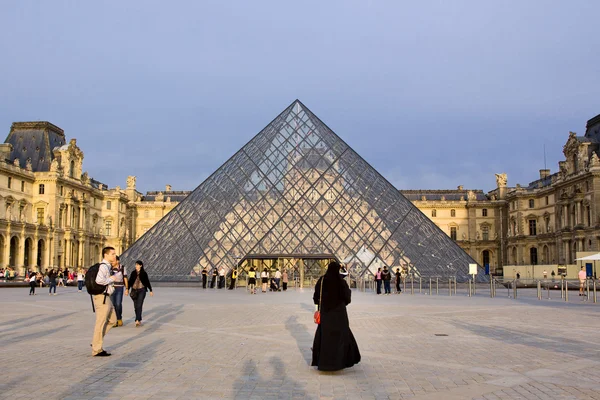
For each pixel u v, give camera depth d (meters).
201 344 20.52
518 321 28.55
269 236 64.19
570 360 17.22
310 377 14.94
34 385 13.77
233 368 16.06
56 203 135.25
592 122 134.75
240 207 67.19
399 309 35.78
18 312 33.69
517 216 160.38
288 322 27.81
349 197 67.06
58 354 18.28
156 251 66.25
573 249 130.25
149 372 15.45
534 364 16.61
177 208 69.44
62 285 89.50
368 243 63.16
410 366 16.39
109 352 18.66
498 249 178.75
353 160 71.69
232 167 72.38
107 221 165.62
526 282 87.56
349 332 15.88
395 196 68.62
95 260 157.50
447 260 63.56
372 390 13.52
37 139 143.25
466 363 16.81
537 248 153.88
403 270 61.25
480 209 181.38
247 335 22.94
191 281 63.38
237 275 62.69
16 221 119.31
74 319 29.36
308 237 63.78
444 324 27.11
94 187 163.62
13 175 126.69
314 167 70.06
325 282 15.98
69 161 143.25
